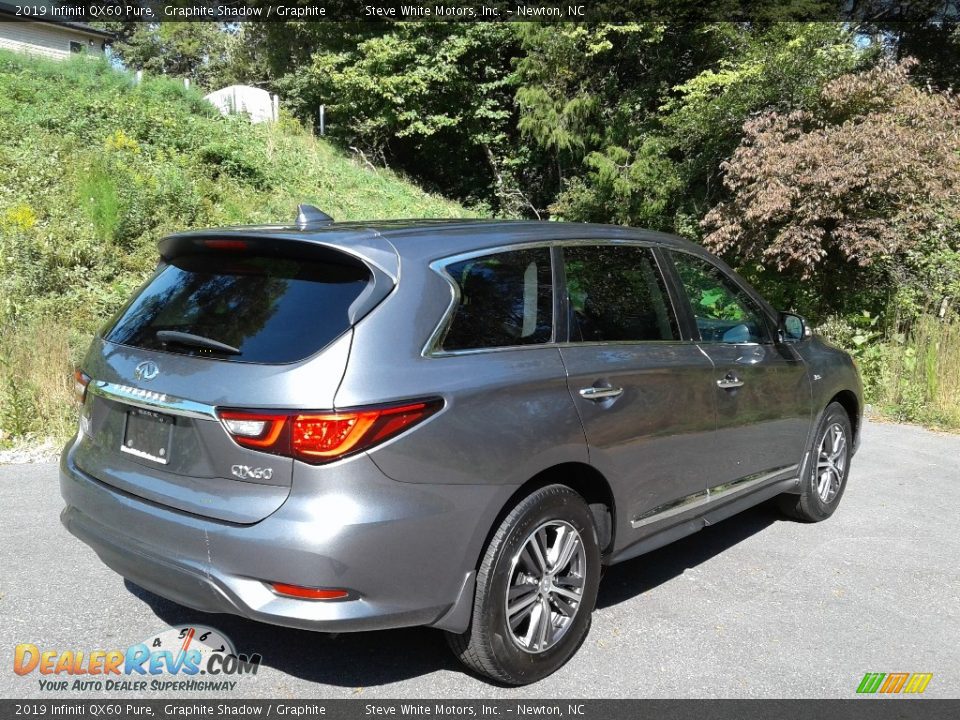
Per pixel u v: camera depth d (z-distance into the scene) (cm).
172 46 3891
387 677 318
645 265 391
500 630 298
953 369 884
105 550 302
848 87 1102
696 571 438
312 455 259
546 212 2403
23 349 677
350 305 279
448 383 282
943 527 521
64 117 1377
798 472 494
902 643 361
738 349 426
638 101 1969
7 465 572
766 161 1080
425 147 2541
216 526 269
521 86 2264
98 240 1035
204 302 307
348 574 260
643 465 356
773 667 336
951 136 1053
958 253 1100
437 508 275
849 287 1136
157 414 290
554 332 330
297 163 1708
